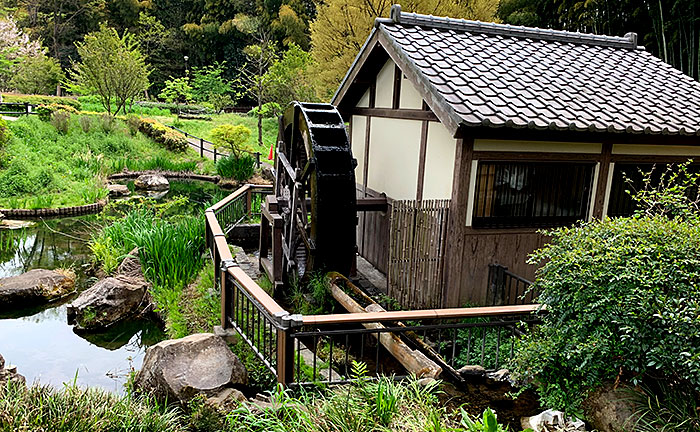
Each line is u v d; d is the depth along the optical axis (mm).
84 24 37469
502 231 5340
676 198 4109
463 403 3531
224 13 36562
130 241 7586
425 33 6293
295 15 33219
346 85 7512
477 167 5117
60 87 28750
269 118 27078
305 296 5934
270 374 4234
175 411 3623
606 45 7316
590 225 3740
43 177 12977
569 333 3355
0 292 6391
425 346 4031
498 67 5832
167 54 37625
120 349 5504
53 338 5723
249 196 9680
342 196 5891
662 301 2934
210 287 6312
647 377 3312
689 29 13430
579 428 3184
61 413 3164
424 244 5363
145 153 18406
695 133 5293
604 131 4945
